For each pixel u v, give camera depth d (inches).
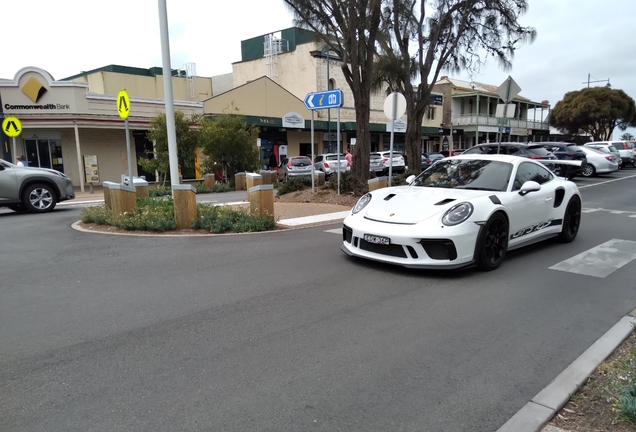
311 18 527.2
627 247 287.6
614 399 114.5
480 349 145.6
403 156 1062.4
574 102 2039.9
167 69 370.6
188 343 149.3
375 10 500.7
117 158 952.9
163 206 402.0
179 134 749.9
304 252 273.4
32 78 816.3
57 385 124.0
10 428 105.1
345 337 153.5
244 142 819.4
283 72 1457.9
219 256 265.0
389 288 203.9
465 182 260.5
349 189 518.6
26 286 211.6
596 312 177.8
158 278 221.8
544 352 143.9
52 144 899.4
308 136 1349.7
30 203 486.6
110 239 318.7
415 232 213.5
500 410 112.7
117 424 106.4
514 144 744.3
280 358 138.6
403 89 711.1
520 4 653.3
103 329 161.0
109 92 1165.1
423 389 122.0
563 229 294.0
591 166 874.1
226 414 110.4
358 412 111.6
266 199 362.3
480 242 219.6
